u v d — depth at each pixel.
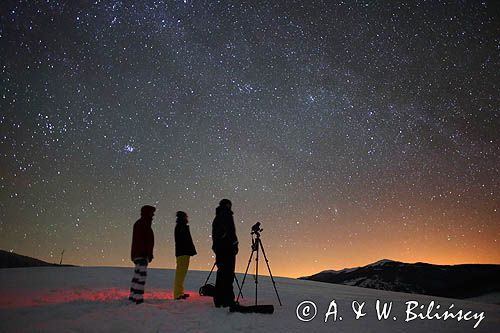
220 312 5.85
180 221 7.62
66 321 4.90
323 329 5.31
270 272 7.27
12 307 5.87
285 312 6.29
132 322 4.99
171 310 5.89
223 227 6.53
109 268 15.07
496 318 7.45
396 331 5.55
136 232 6.87
